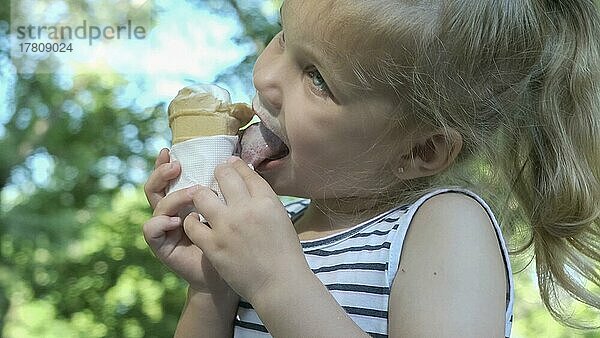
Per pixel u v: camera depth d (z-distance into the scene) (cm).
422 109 181
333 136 179
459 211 169
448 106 183
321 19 175
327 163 182
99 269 912
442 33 179
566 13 198
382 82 177
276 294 161
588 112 196
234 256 165
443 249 163
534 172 199
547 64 193
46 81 782
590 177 197
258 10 703
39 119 831
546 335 755
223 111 189
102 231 918
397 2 176
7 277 827
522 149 196
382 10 175
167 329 908
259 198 169
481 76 185
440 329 155
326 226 193
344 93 177
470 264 161
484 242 166
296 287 161
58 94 824
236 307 196
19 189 846
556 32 195
